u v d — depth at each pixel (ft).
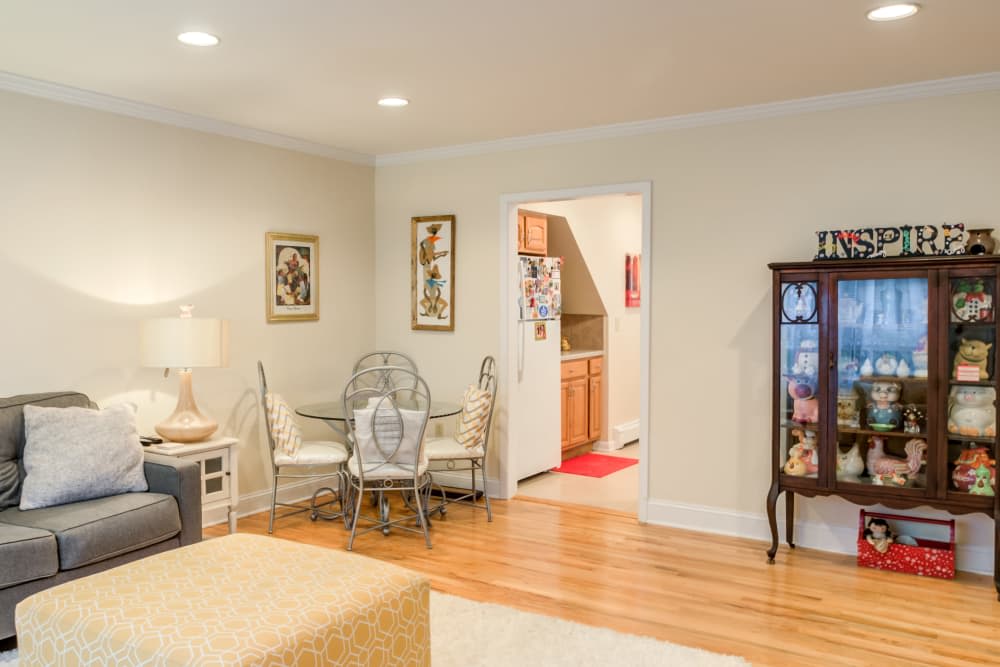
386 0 8.93
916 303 11.90
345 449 15.62
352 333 18.51
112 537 10.43
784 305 12.93
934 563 12.41
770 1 9.00
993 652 9.75
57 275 12.71
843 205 13.43
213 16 9.47
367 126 15.53
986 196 12.33
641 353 15.39
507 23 9.72
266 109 14.16
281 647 6.71
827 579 12.31
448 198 17.92
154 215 14.14
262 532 14.90
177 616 7.14
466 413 15.74
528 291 18.69
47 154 12.52
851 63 11.46
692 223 14.80
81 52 10.86
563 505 16.94
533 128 15.76
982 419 11.49
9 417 11.21
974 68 11.82
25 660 7.61
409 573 8.45
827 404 12.60
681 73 11.93
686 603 11.32
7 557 9.29
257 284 16.14
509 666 9.21
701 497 14.96
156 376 14.25
